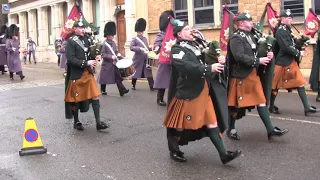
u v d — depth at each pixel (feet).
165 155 17.69
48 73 61.21
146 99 32.83
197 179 14.66
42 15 99.14
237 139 19.61
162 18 30.42
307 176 14.55
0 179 15.42
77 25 21.61
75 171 16.05
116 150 18.74
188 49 15.07
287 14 23.76
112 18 72.74
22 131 23.16
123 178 15.06
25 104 32.27
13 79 51.78
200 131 16.20
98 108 22.24
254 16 47.39
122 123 24.31
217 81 15.66
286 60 24.20
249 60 17.54
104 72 35.09
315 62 28.55
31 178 15.42
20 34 111.24
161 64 28.89
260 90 18.63
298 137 19.71
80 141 20.54
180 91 15.38
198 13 54.90
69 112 22.71
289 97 31.50
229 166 15.94
